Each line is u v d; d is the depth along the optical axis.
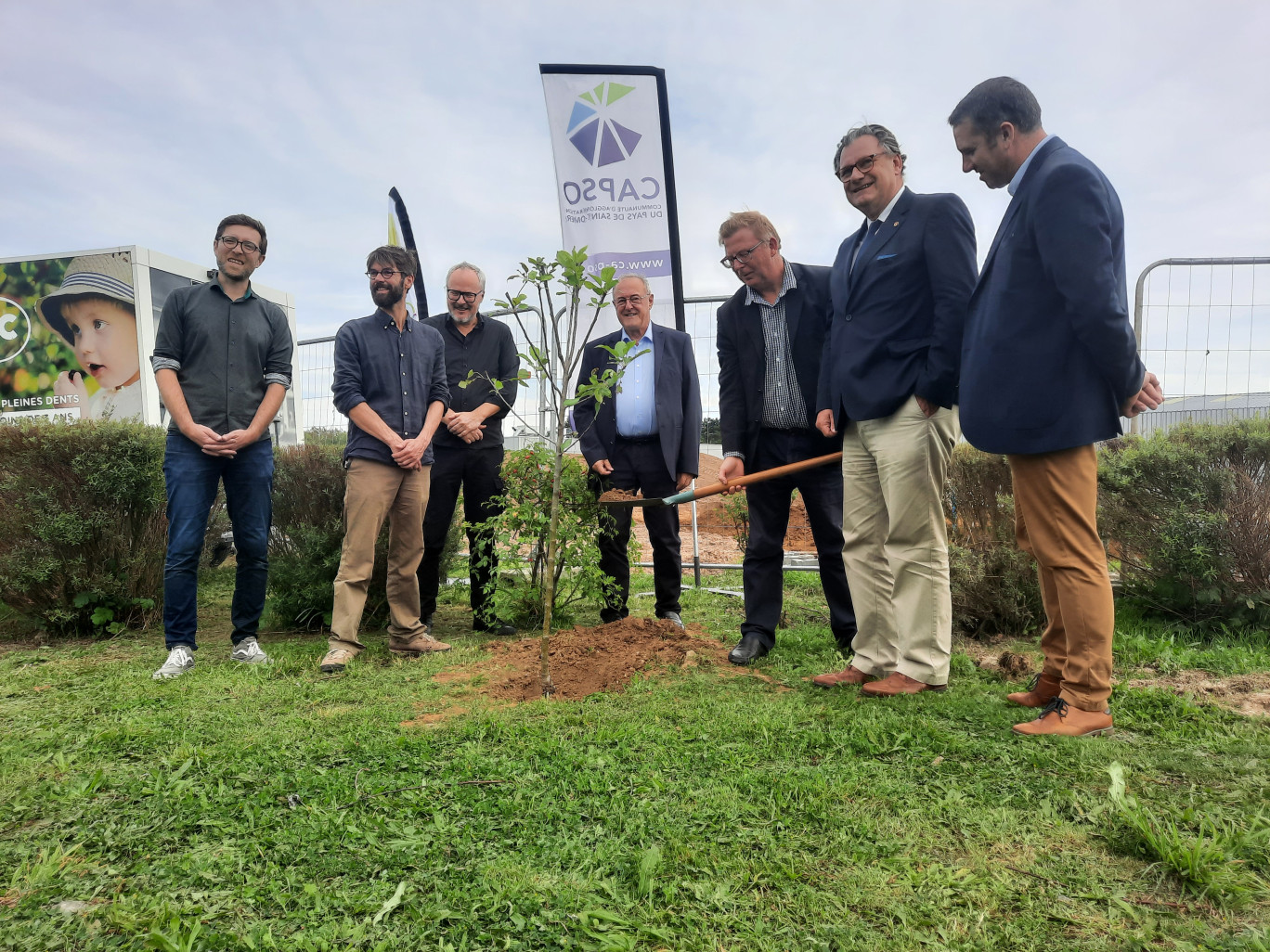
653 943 1.45
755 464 3.93
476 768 2.28
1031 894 1.58
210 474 3.82
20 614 4.72
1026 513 2.60
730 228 3.68
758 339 3.83
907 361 3.04
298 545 4.73
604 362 4.58
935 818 1.91
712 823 1.90
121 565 4.68
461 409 4.66
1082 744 2.34
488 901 1.57
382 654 3.96
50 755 2.43
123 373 7.78
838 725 2.63
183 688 3.27
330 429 9.08
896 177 3.21
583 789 2.12
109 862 1.78
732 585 6.33
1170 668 3.40
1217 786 2.04
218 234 3.85
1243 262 6.57
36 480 4.47
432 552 4.60
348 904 1.57
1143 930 1.43
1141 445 4.48
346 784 2.16
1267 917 1.48
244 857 1.76
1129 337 2.34
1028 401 2.49
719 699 3.00
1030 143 2.59
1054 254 2.37
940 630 3.07
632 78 5.77
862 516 3.33
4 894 1.63
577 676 3.35
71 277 7.76
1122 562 4.57
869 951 1.40
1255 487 4.14
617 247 5.85
